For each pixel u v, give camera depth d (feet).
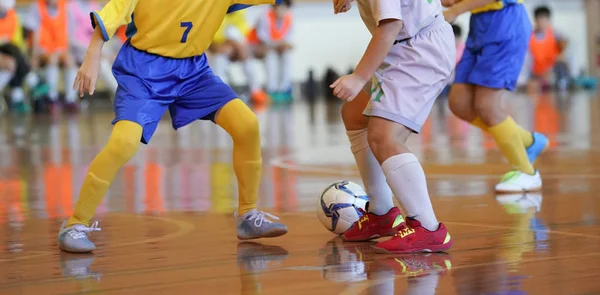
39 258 15.75
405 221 16.34
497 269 13.73
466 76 24.80
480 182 26.40
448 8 23.91
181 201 23.39
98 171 16.57
